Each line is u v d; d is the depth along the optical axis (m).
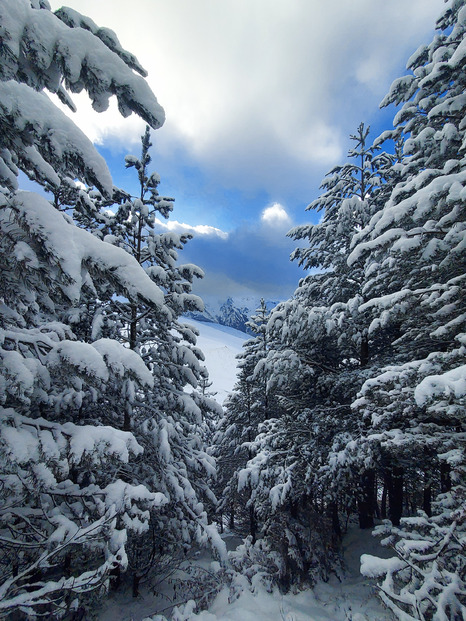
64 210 7.81
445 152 6.38
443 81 6.51
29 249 2.21
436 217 5.37
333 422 8.18
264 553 8.28
